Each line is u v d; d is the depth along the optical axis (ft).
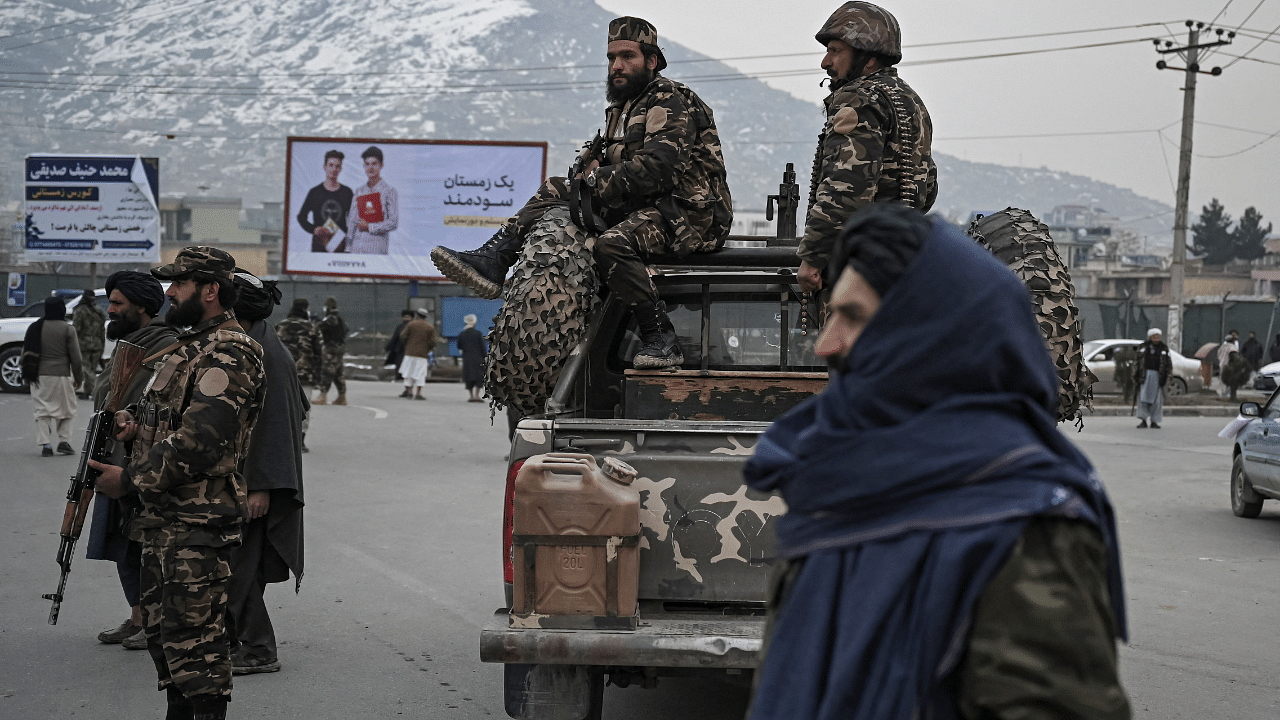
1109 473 46.91
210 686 13.03
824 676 5.48
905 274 5.46
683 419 14.76
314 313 118.73
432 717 15.89
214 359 13.28
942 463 5.28
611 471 12.30
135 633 19.27
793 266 16.21
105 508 18.45
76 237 122.83
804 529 5.73
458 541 28.55
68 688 16.93
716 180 16.15
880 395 5.50
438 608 22.13
